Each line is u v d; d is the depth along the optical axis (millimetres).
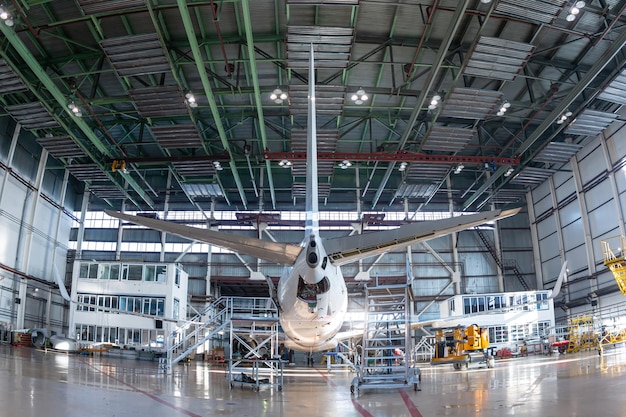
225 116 40344
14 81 31797
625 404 9891
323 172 45125
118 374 22562
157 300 42750
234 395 16609
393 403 13734
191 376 25031
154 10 28656
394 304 19562
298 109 35500
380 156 40469
